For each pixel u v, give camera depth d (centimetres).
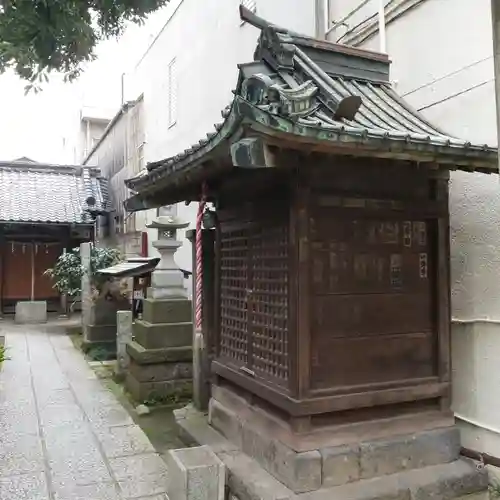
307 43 400
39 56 440
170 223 692
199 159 349
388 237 384
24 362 894
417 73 471
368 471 360
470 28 414
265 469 378
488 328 403
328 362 359
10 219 1435
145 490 394
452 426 397
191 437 473
